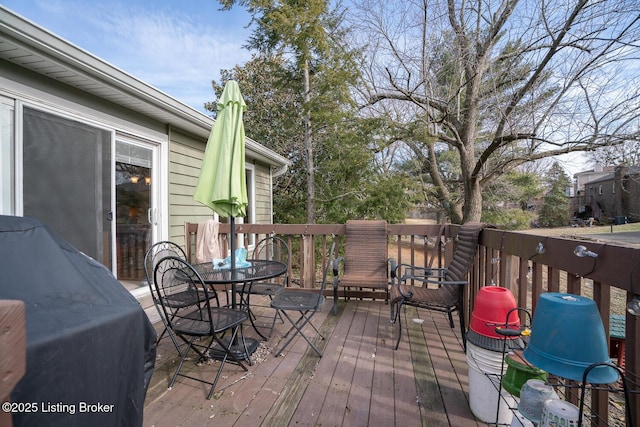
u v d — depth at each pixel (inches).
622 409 78.7
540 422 45.9
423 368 86.7
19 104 101.8
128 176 144.3
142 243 151.6
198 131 184.4
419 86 282.0
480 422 65.0
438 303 100.7
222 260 117.2
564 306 43.5
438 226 143.0
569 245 58.8
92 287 40.6
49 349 28.6
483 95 275.7
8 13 80.7
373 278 136.4
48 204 110.2
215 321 81.8
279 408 69.4
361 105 315.6
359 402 71.6
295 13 253.9
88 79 112.3
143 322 43.4
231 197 95.7
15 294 33.8
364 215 341.4
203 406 70.2
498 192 439.2
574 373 41.6
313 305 94.7
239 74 488.4
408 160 425.1
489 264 100.8
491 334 64.6
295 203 442.0
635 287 43.6
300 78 300.4
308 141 302.0
